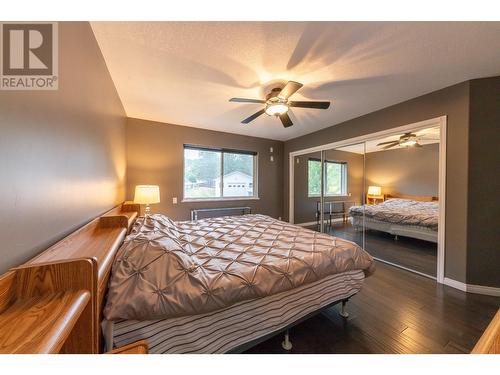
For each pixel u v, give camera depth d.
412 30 1.45
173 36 1.51
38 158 0.79
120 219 1.39
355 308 1.83
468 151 2.14
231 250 1.55
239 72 2.00
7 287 0.56
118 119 2.50
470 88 2.13
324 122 3.64
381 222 3.18
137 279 0.93
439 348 1.38
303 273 1.33
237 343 1.13
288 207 5.02
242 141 4.57
